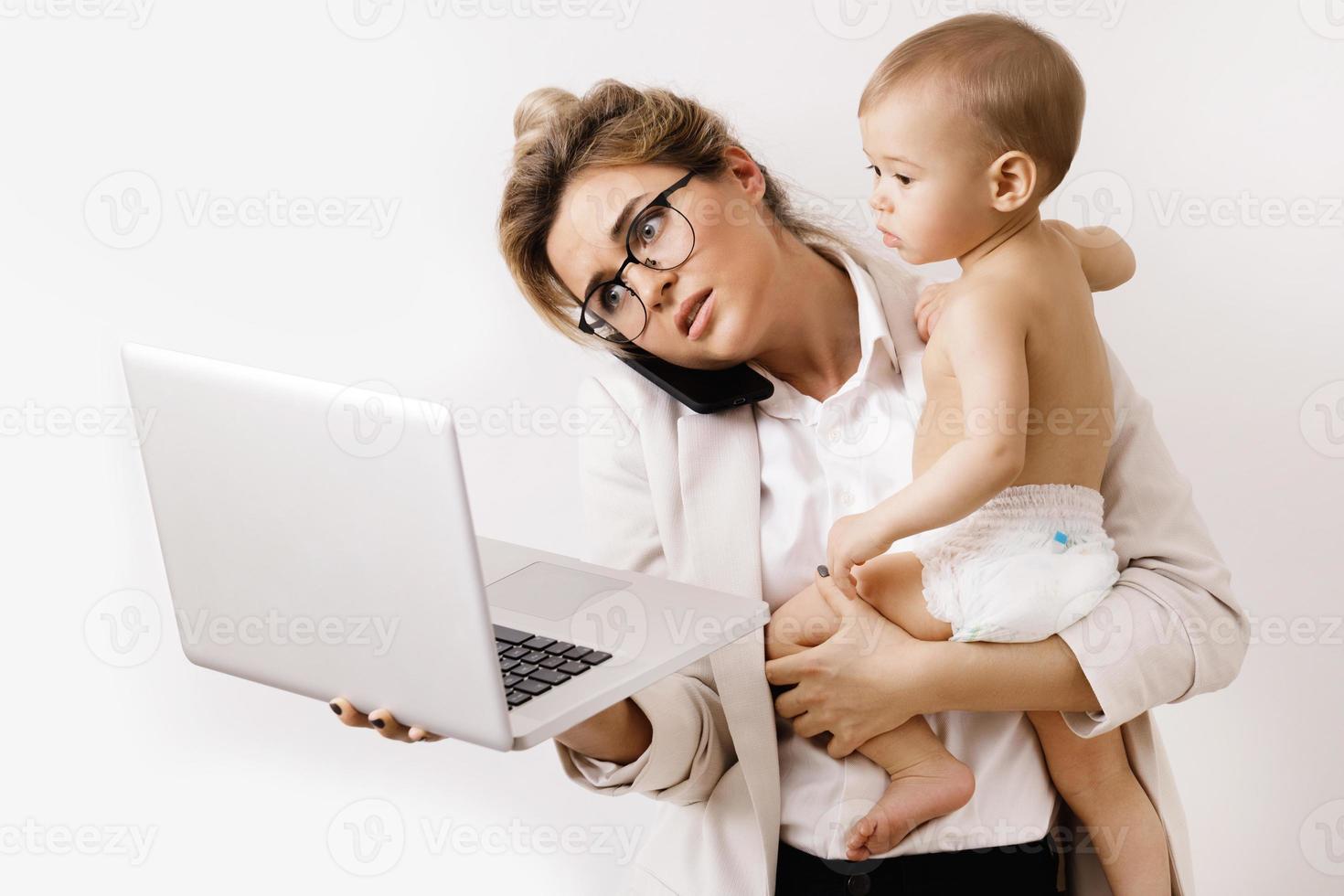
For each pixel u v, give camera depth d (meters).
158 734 1.87
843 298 1.32
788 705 1.22
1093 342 1.18
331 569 0.97
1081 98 1.14
